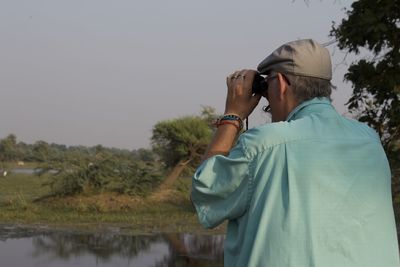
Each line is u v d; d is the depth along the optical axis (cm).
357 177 186
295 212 176
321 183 181
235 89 213
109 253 1141
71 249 1181
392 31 571
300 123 189
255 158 184
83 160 2091
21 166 7662
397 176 569
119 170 2117
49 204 2000
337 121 193
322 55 197
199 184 192
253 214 182
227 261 193
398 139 577
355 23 579
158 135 2591
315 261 173
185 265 1028
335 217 179
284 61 196
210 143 209
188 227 1578
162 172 2438
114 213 1877
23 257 1084
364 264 178
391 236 188
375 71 590
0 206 1984
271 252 175
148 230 1505
